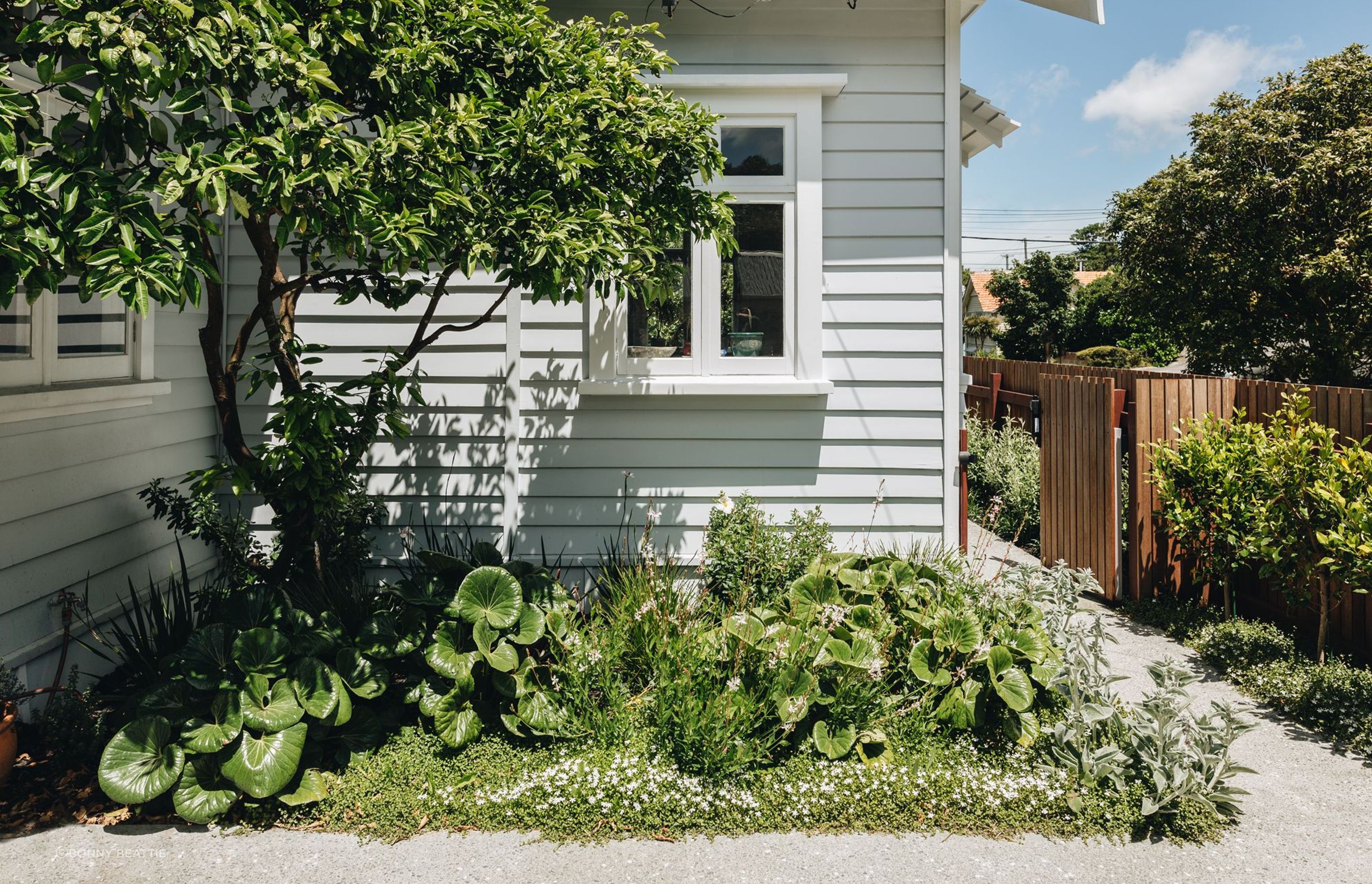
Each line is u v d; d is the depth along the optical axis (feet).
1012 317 105.09
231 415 13.62
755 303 18.44
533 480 18.63
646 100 13.47
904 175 18.28
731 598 16.46
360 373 18.62
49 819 10.71
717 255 18.33
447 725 11.79
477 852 10.23
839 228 18.35
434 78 11.73
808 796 10.99
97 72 8.29
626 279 13.46
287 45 9.33
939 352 18.40
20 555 12.90
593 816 10.69
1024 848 10.36
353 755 11.71
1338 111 42.80
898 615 14.08
